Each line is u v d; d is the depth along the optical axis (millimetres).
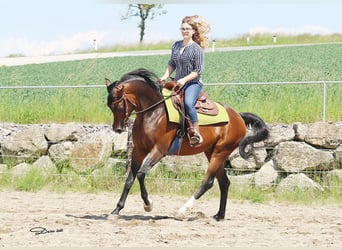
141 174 10570
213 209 12875
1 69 41312
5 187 15430
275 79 28016
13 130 17797
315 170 14664
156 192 14680
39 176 15406
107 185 15148
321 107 17516
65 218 10977
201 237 9492
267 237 9578
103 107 19438
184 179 14875
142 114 10664
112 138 15891
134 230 9898
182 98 10828
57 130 16297
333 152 14727
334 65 35031
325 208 13062
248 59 42750
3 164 16406
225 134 11297
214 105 11305
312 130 14914
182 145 10945
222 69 34406
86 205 13039
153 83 10688
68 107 19219
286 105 18062
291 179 14500
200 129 11031
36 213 11711
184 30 10734
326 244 9086
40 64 45312
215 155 11297
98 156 15664
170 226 10398
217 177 11500
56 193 14758
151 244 8867
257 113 17984
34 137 16328
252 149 11750
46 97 22594
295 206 13352
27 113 19344
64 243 8820
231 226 10648
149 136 10609
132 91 10555
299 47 55250
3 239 9039
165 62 42250
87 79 29875
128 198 14141
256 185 14695
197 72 10688
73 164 15781
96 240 9062
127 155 15719
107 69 36594
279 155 14875
